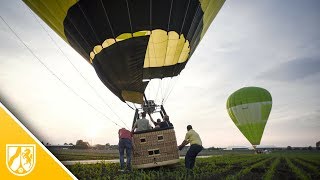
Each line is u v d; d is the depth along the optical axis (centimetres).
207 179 745
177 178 722
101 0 903
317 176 842
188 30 1060
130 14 926
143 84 1041
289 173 916
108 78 1046
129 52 987
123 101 1084
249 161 1541
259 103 2439
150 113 1035
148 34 977
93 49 1019
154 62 1148
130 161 873
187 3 980
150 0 913
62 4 946
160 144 882
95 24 951
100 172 888
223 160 1612
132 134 888
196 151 895
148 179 723
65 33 1082
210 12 1111
